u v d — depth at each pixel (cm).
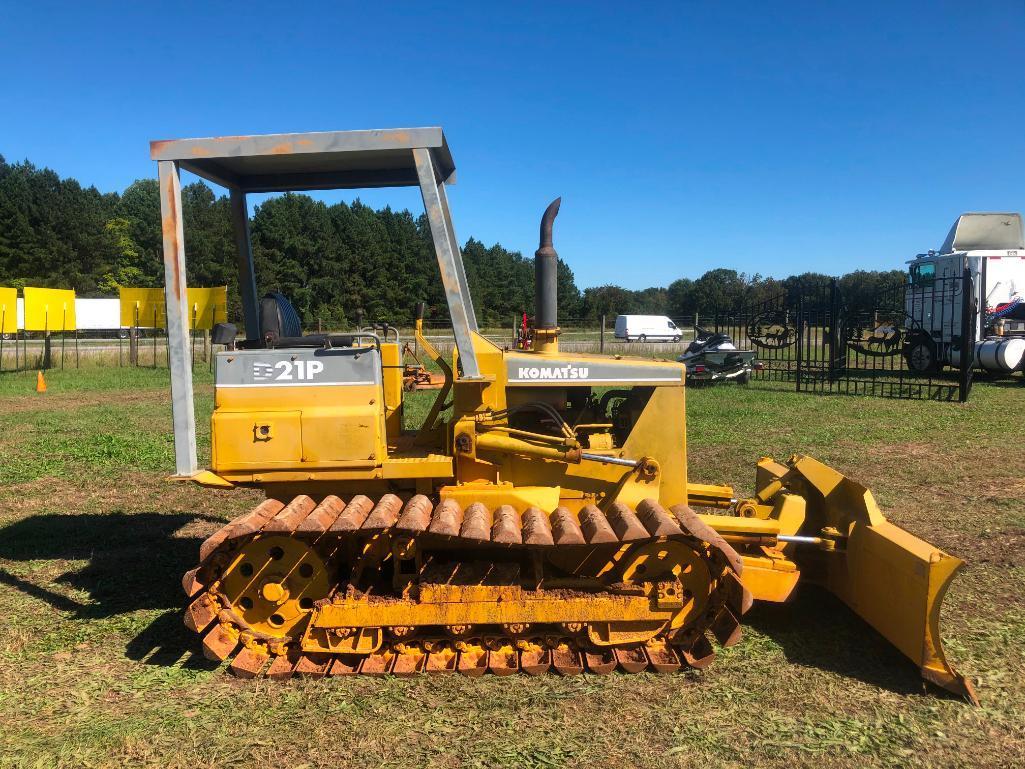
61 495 775
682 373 439
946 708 355
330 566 401
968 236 1986
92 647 423
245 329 513
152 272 6062
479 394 420
